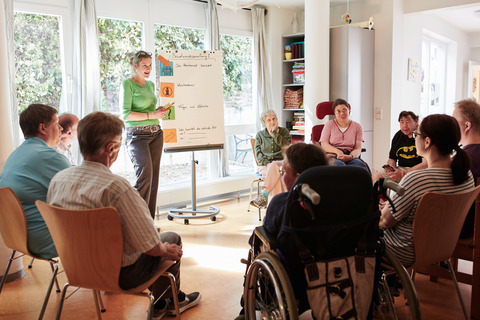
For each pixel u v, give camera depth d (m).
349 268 1.72
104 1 4.64
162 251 1.91
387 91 5.89
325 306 1.69
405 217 2.17
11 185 2.34
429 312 2.54
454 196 2.02
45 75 4.27
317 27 5.29
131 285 1.89
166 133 4.36
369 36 5.82
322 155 1.92
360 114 5.79
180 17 5.34
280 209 1.85
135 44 4.98
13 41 3.89
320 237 1.70
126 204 1.80
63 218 1.79
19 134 4.00
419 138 2.24
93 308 2.68
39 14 4.18
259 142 5.00
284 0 5.91
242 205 5.42
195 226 4.48
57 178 1.92
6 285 3.04
